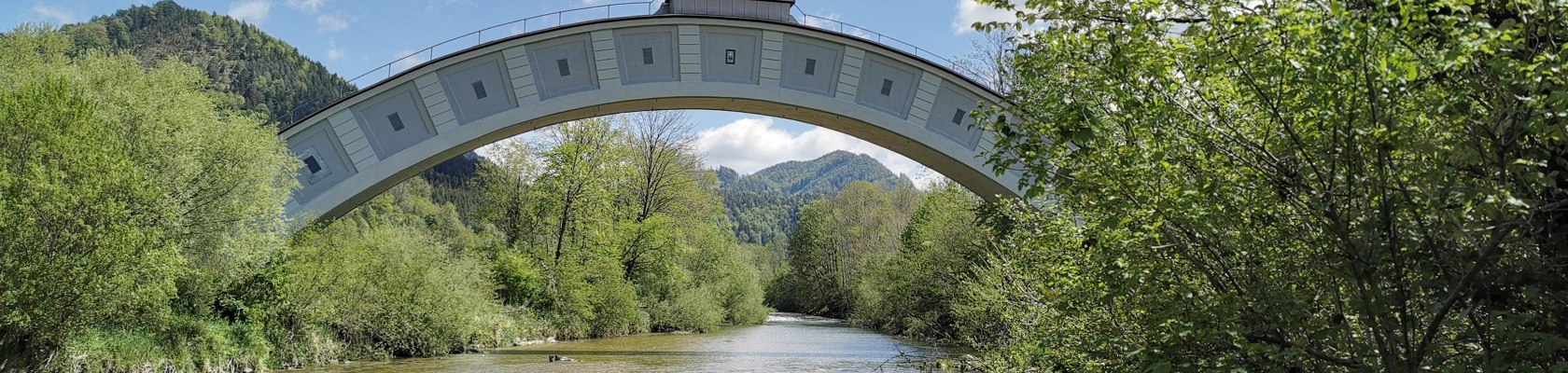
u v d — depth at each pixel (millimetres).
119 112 20875
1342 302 6867
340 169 30109
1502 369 5484
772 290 109875
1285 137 6262
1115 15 6746
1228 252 6941
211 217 22281
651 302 52312
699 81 32031
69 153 17188
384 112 30578
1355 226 6020
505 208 47344
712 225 59938
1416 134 5527
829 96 32719
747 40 32406
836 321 74938
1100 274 7781
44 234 16453
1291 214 6652
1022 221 12258
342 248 28484
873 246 69750
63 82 18156
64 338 17812
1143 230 7188
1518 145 5344
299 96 110000
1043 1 6930
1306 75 5641
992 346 24016
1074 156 6906
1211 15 6277
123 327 19922
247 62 111188
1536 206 5145
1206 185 6582
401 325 30062
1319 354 6344
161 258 18297
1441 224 5527
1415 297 6273
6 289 16156
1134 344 8453
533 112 31328
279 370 24531
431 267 31672
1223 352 7012
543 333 41406
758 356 33219
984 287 23656
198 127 22312
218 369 21688
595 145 46406
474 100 31203
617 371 26906
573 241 46938
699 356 33125
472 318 33906
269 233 23859
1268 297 6410
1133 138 6898
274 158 24312
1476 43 4977
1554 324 5496
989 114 7695
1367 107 5617
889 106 32844
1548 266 5387
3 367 16719
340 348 27734
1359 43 5324
